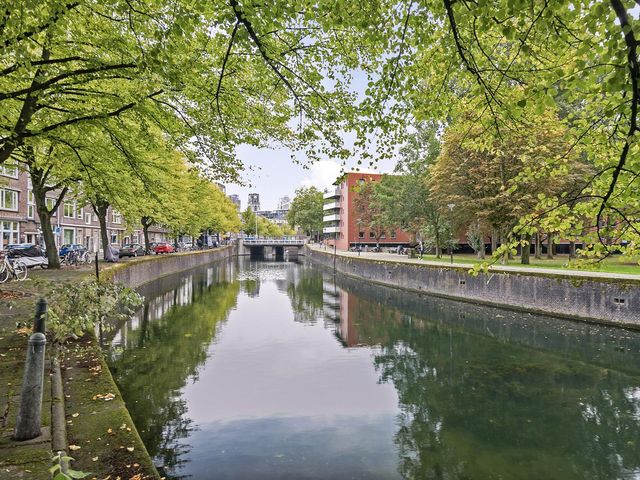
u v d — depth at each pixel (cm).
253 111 904
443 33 509
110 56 828
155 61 541
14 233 3275
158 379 1018
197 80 788
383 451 695
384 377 1087
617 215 421
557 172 500
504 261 2583
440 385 1027
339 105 707
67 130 1026
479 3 352
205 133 918
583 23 350
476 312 1983
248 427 777
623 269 2055
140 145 1095
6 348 642
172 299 2391
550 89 359
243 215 11525
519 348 1362
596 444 721
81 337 754
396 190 3762
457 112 605
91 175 1236
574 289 1689
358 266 3941
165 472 616
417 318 1928
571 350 1307
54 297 669
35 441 376
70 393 502
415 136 3469
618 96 392
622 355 1232
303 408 876
